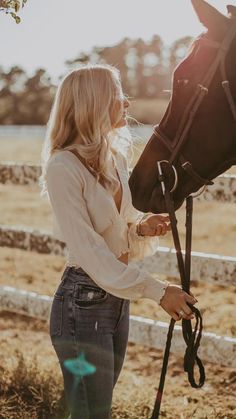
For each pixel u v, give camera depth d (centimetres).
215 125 307
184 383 462
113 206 275
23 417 404
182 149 309
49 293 663
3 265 799
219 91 304
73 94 274
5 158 1852
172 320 281
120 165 294
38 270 771
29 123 7794
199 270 415
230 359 395
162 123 314
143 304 629
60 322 281
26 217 1114
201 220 1041
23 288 687
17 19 380
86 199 272
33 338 559
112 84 277
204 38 309
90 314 276
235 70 302
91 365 277
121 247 286
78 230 267
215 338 400
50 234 484
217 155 312
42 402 420
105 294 276
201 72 305
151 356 519
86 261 266
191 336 278
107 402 281
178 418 406
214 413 405
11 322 607
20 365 450
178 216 1069
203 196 418
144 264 440
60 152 273
